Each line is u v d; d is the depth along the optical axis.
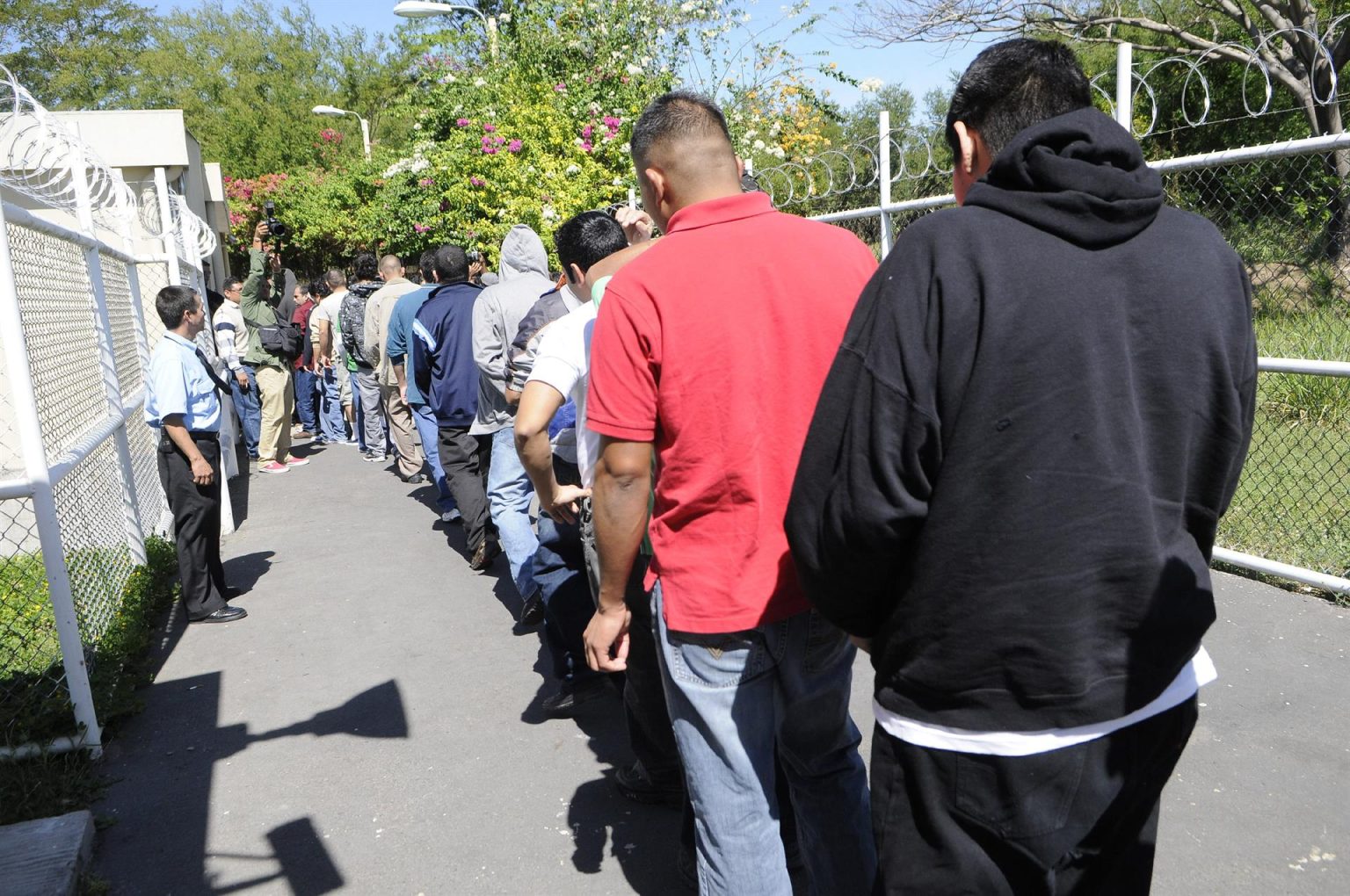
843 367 1.48
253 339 9.23
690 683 1.98
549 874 2.81
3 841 2.94
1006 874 1.54
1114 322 1.40
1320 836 2.68
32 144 3.99
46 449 3.95
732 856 2.00
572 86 10.68
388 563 5.98
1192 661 1.59
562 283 4.22
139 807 3.28
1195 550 1.50
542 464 2.95
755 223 1.97
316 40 44.16
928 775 1.53
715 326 1.87
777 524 1.91
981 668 1.44
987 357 1.37
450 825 3.08
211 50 43.62
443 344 5.46
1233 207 4.74
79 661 3.56
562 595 3.63
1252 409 1.52
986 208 1.45
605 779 3.32
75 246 4.87
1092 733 1.46
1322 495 5.02
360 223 22.09
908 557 1.49
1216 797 2.88
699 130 2.02
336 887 2.80
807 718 2.07
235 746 3.69
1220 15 17.38
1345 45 11.60
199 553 5.02
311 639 4.75
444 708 3.92
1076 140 1.44
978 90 1.60
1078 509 1.38
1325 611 4.04
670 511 1.95
